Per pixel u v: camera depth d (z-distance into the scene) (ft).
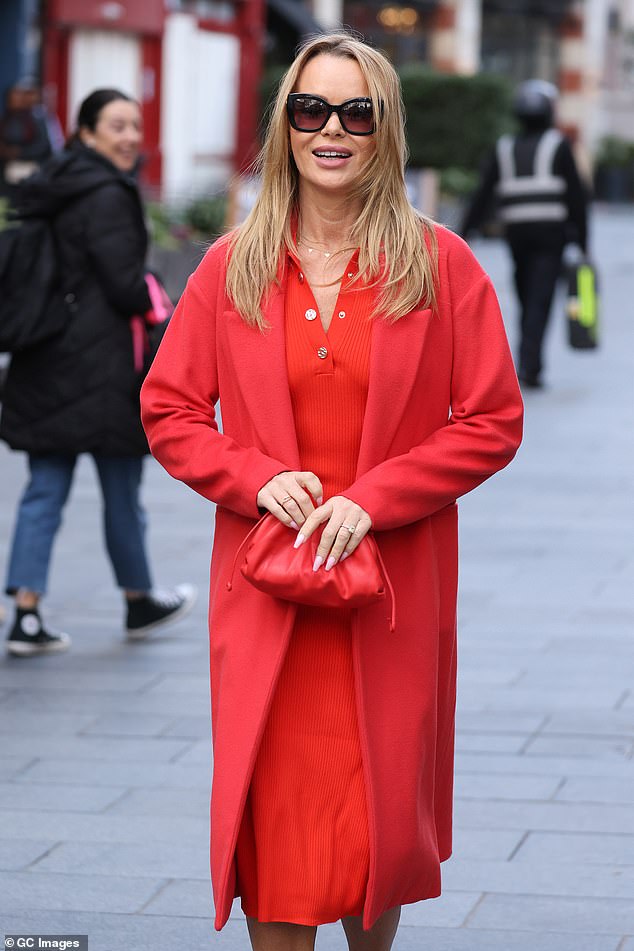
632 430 62.18
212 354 18.17
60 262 34.12
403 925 21.61
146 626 36.32
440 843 18.63
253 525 17.79
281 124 17.78
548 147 70.13
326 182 17.52
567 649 34.65
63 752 28.71
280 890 17.19
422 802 17.60
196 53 141.90
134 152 35.14
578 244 70.85
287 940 17.57
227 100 146.82
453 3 205.77
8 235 33.73
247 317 17.53
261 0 148.05
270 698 17.10
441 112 175.52
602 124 267.80
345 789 17.21
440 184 168.04
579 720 30.09
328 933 21.63
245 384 17.57
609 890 22.72
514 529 46.16
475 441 17.56
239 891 17.63
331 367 17.39
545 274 71.15
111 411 34.22
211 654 18.13
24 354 34.42
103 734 29.68
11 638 34.99
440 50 206.69
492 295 17.97
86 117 34.91
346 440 17.56
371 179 17.63
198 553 43.80
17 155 98.07
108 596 39.93
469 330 17.79
